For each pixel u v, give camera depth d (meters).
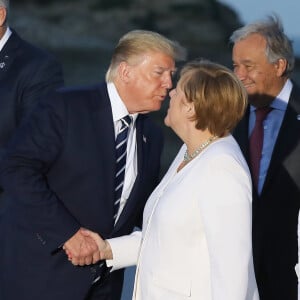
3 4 10.81
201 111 8.18
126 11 70.38
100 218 9.20
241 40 9.90
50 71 10.95
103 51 49.34
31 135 9.02
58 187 9.15
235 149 8.20
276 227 9.82
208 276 8.11
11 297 9.41
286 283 9.88
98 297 9.59
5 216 9.55
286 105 9.90
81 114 9.08
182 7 71.62
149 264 8.30
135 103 9.08
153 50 8.95
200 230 8.12
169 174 8.59
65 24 66.19
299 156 9.77
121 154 9.23
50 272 9.22
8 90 10.82
